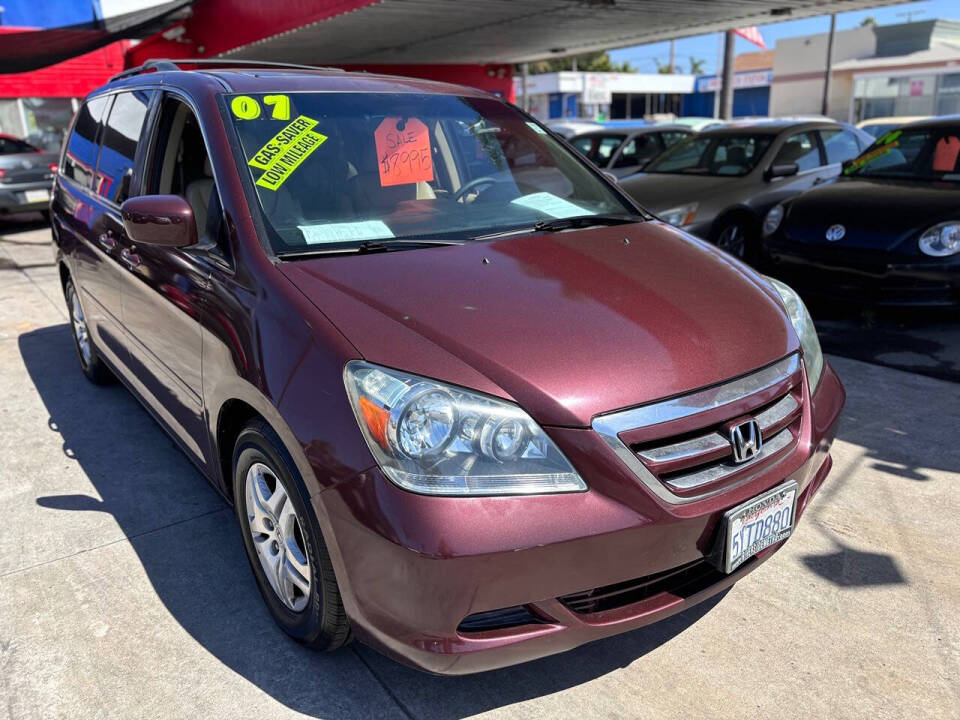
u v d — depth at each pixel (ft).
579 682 7.82
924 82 115.55
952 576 9.29
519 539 6.23
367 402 6.54
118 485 11.90
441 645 6.39
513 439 6.45
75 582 9.50
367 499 6.40
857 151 27.61
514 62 61.77
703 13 38.40
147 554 10.07
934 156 20.39
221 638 8.47
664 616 7.07
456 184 10.31
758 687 7.69
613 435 6.57
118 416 14.53
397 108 10.59
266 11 39.93
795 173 23.54
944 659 7.99
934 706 7.41
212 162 9.14
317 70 11.66
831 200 19.26
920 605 8.81
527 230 9.59
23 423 14.32
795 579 9.34
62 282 16.21
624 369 6.89
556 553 6.32
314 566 7.27
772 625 8.57
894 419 13.47
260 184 8.88
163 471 12.33
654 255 9.18
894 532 10.22
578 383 6.70
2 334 20.30
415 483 6.29
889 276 17.30
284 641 8.41
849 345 17.31
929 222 17.10
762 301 8.54
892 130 21.91
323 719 7.39
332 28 38.24
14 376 16.93
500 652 6.50
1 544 10.36
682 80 159.33
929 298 17.08
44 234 38.81
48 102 56.24
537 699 7.61
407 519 6.22
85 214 13.50
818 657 8.07
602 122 54.75
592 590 6.66
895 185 19.61
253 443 7.83
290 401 7.02
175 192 10.57
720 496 6.95
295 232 8.55
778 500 7.34
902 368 15.80
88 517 10.99
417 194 9.78
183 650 8.30
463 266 8.26
